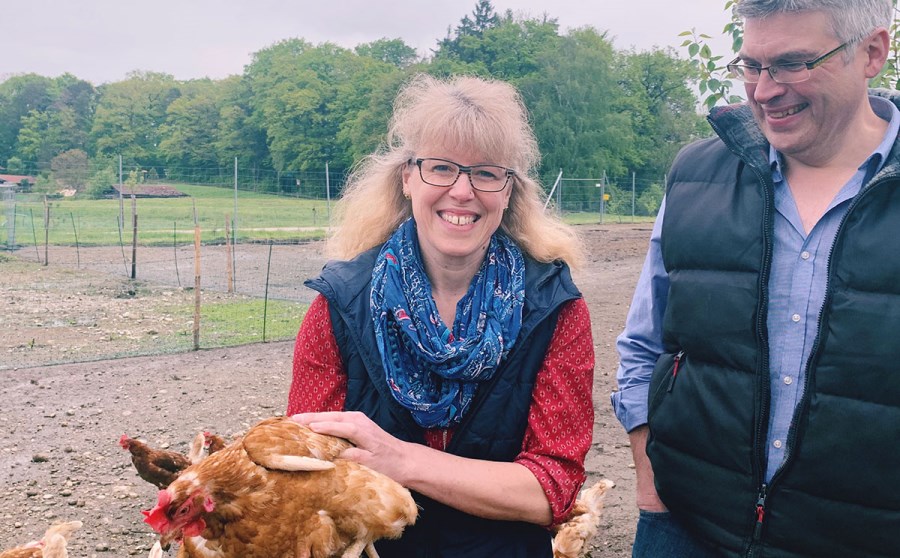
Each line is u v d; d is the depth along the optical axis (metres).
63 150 97.38
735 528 2.49
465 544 2.45
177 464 4.89
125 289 15.54
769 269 2.39
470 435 2.40
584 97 67.06
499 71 79.88
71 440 6.88
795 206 2.43
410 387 2.34
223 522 2.22
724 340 2.45
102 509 5.50
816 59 2.17
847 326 2.21
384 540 2.46
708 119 2.57
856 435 2.21
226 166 93.62
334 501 2.19
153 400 8.09
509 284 2.44
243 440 2.26
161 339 11.07
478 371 2.30
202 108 95.81
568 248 2.63
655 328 2.89
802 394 2.34
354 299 2.43
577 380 2.43
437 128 2.33
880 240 2.19
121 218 29.56
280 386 8.63
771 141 2.36
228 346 10.61
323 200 57.16
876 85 5.05
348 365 2.43
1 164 99.00
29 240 26.17
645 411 2.86
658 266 2.87
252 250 23.67
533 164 2.64
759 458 2.41
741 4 2.30
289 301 14.12
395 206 2.68
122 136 97.19
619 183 72.06
